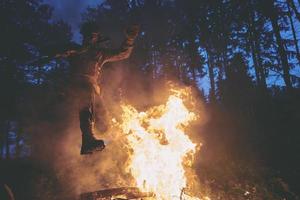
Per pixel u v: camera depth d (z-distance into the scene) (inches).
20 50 895.1
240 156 494.6
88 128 189.3
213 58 1104.8
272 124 600.1
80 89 196.2
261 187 365.7
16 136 952.3
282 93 797.2
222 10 949.2
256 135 563.2
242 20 924.6
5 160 631.8
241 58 855.7
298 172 403.5
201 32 1039.6
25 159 607.5
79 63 201.6
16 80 853.2
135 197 268.5
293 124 574.9
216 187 373.4
